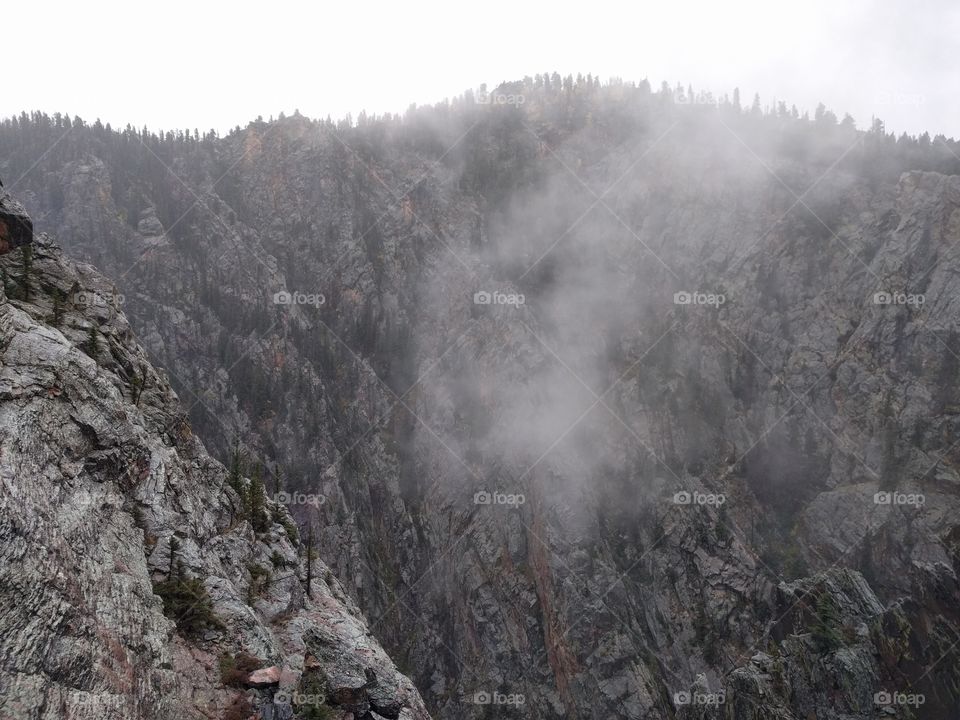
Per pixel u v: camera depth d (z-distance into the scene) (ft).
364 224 497.05
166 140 522.47
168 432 104.73
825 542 340.59
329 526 324.39
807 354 401.70
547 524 345.31
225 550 96.43
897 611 287.89
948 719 258.37
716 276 451.94
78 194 426.10
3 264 90.94
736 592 322.96
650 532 348.38
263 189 508.94
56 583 52.49
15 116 473.67
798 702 270.46
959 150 498.28
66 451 67.51
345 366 414.62
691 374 410.11
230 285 427.74
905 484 337.11
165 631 66.64
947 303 371.76
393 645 315.37
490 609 327.26
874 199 444.14
